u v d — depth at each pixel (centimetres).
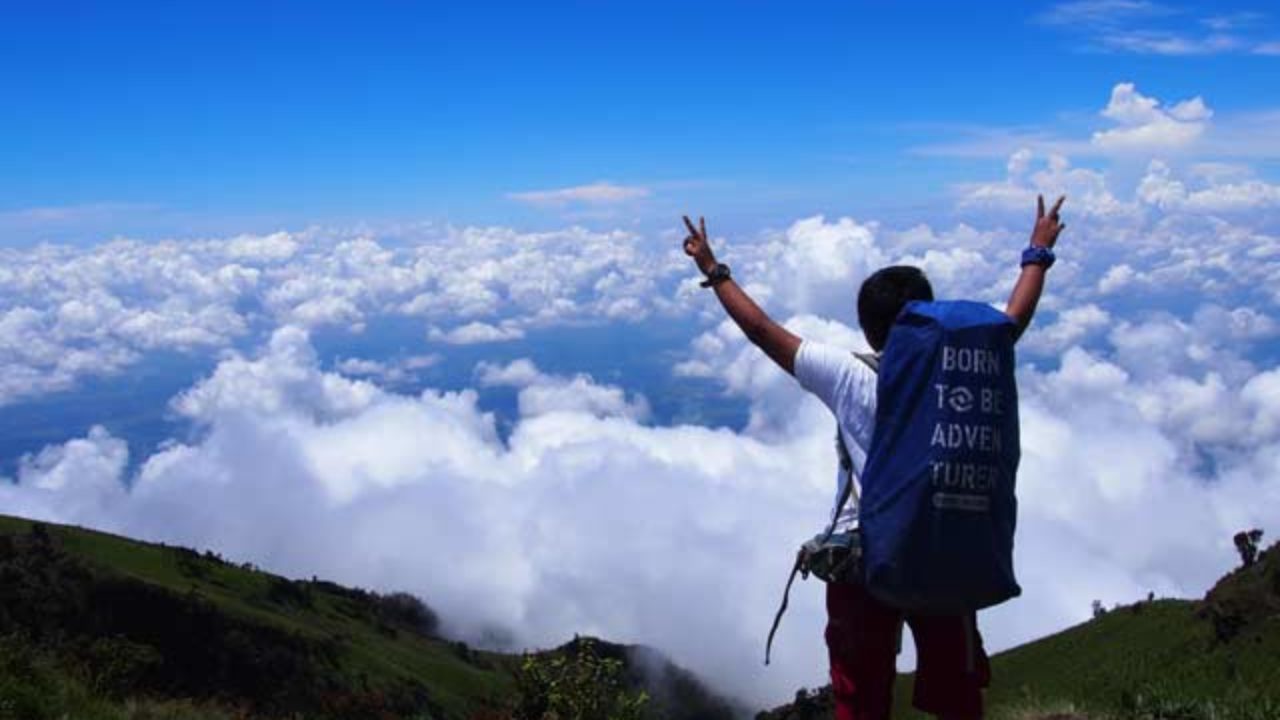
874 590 439
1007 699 1028
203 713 1367
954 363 430
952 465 420
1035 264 505
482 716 1124
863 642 467
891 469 432
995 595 427
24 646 1300
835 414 471
